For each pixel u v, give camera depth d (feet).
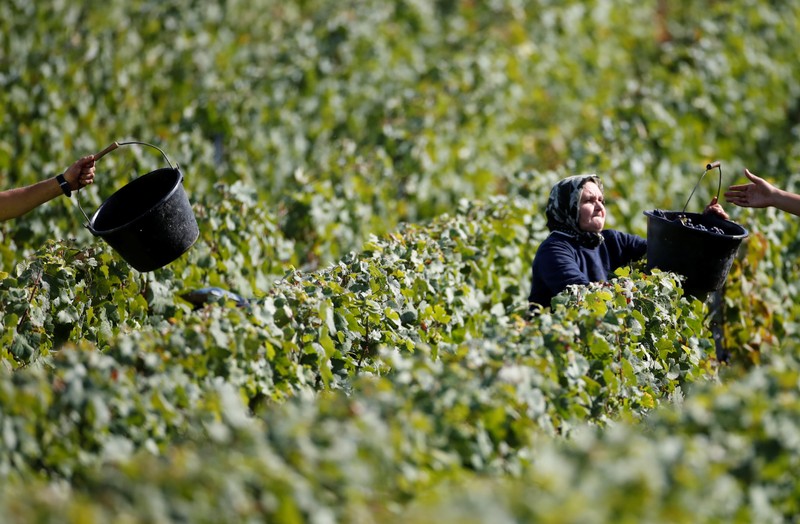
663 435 35.06
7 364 53.31
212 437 37.27
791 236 84.02
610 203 92.94
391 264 59.62
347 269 58.49
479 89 121.60
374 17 143.02
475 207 81.56
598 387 46.78
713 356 58.80
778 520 34.04
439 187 101.24
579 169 93.40
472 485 32.91
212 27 150.20
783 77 141.69
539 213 86.07
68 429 37.58
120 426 38.37
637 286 53.57
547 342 45.03
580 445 34.22
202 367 43.52
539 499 29.30
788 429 33.91
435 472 34.65
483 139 116.88
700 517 29.89
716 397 35.88
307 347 49.85
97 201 85.25
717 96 121.19
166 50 140.97
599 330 47.50
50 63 114.83
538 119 137.90
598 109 139.54
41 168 104.68
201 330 44.52
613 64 158.71
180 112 122.72
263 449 32.42
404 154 99.09
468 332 61.52
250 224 78.48
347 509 30.73
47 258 58.39
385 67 132.46
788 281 82.74
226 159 104.88
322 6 164.76
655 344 53.11
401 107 113.80
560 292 54.39
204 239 75.92
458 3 158.71
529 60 139.74
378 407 35.76
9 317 54.75
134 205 59.21
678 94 116.57
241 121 110.22
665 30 177.58
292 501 30.07
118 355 41.81
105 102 120.06
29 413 36.60
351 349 53.42
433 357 55.21
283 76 122.01
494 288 75.66
